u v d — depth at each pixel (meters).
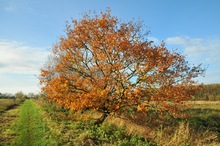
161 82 17.98
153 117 21.91
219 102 49.06
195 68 18.25
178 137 15.81
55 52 21.55
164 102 17.94
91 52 20.36
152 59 17.66
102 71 19.64
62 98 19.72
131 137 16.53
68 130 16.98
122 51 18.34
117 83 18.47
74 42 20.19
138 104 18.08
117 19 19.78
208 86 73.44
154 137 16.94
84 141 13.69
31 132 17.03
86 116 20.08
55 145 12.87
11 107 48.19
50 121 21.20
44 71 21.11
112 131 17.47
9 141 14.54
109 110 18.94
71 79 20.00
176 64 18.02
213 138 17.50
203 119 26.86
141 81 18.05
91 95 17.92
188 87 18.08
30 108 39.88
